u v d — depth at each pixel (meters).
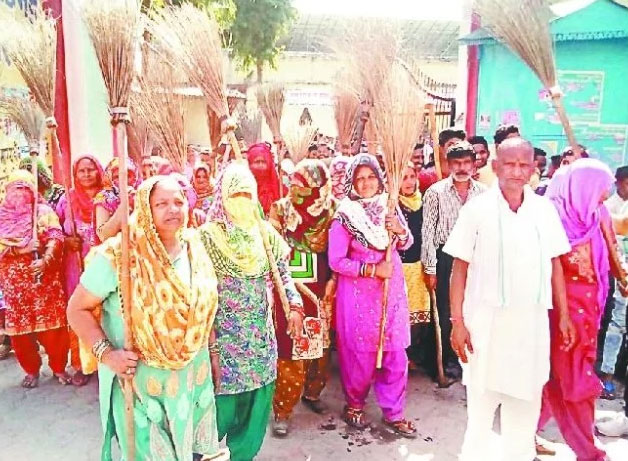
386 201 3.89
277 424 3.97
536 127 7.71
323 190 3.89
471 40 7.95
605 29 6.88
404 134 3.64
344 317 3.91
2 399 4.52
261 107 5.83
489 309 2.96
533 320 2.95
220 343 3.08
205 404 2.73
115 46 2.51
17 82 6.03
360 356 3.89
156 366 2.49
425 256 4.55
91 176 4.69
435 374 4.85
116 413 2.60
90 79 7.69
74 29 7.24
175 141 3.60
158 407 2.53
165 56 3.49
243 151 5.40
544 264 2.92
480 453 3.16
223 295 3.06
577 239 3.17
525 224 2.92
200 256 2.66
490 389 3.03
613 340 4.42
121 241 2.43
